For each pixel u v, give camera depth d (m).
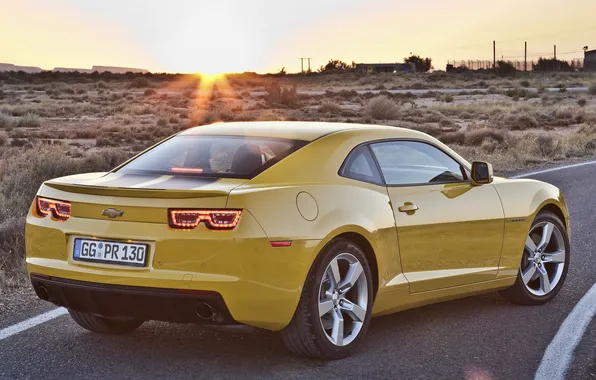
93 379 4.71
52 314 6.27
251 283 4.55
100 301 4.76
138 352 5.26
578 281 7.57
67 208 4.91
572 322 6.09
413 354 5.25
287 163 5.09
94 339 5.57
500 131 28.16
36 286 5.07
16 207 10.91
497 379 4.75
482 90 86.19
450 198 5.92
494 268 6.29
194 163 5.22
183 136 5.81
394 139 5.84
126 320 5.62
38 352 5.26
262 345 5.41
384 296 5.43
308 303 4.86
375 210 5.32
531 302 6.67
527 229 6.52
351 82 129.00
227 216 4.54
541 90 78.56
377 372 4.87
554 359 5.15
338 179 5.22
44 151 17.39
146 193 4.62
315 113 48.50
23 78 112.06
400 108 46.78
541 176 16.75
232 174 5.00
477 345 5.47
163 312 4.66
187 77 144.12
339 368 4.94
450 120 41.31
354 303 5.22
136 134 30.48
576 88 90.00
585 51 163.50
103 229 4.72
